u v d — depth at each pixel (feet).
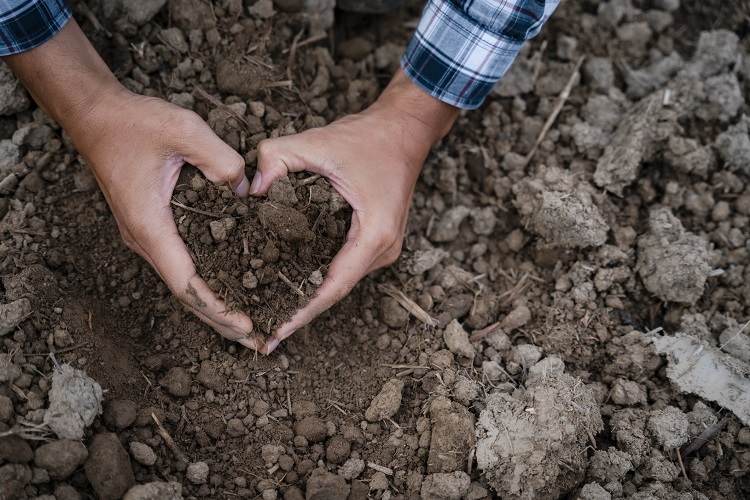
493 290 6.40
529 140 6.97
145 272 5.74
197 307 4.96
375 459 5.29
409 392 5.64
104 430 4.85
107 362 5.18
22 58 4.96
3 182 5.72
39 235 5.61
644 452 5.32
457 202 6.76
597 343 5.91
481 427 5.20
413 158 5.71
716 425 5.48
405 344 5.91
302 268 5.13
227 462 5.17
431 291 6.14
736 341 5.87
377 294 6.14
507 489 5.01
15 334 4.93
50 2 4.87
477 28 5.16
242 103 5.95
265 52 6.34
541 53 7.16
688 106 6.81
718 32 7.02
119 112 5.06
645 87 7.13
